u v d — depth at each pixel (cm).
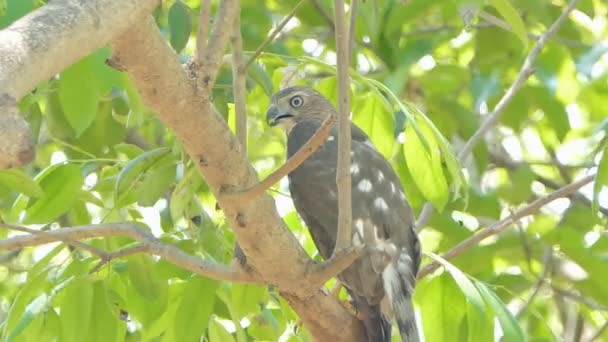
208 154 729
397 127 1107
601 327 1435
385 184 1042
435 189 1025
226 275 831
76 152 1199
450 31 1355
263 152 1427
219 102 988
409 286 991
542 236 1269
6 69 410
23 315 888
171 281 1003
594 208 984
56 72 465
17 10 743
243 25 1247
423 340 977
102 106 1191
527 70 1160
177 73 679
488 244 1279
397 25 1212
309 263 813
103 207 1084
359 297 968
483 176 1448
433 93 1416
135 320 993
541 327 1325
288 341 1096
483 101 1324
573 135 1653
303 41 1432
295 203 1084
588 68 1335
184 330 919
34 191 864
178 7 888
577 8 1268
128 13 510
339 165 766
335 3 736
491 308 910
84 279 888
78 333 888
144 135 1329
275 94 1130
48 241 830
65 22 462
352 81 992
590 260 1238
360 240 995
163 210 1145
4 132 398
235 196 742
